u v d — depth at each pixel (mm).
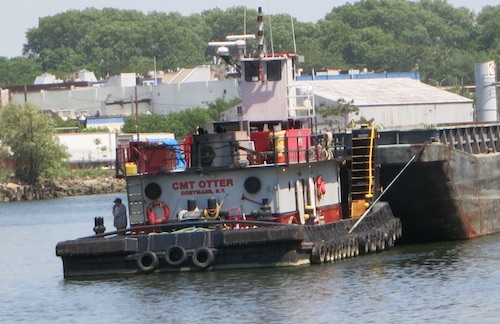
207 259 90812
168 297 83188
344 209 106938
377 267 94125
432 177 110312
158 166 96438
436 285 85562
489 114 166750
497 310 75938
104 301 83750
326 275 89562
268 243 90500
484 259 98750
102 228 96688
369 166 106188
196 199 95938
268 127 102250
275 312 77312
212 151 95250
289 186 96250
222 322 75125
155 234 92062
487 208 119938
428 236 116062
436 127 118375
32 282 99312
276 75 102062
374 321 74312
